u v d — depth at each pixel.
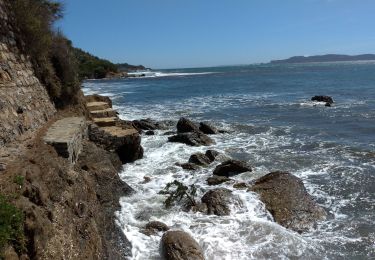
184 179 12.66
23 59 10.91
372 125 21.86
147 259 7.68
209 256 7.90
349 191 11.70
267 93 43.66
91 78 98.69
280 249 8.31
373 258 8.09
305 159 15.08
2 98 8.27
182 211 9.88
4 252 4.59
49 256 5.30
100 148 12.08
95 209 8.01
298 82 60.19
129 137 14.12
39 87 11.58
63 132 9.59
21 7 11.21
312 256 8.14
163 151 16.41
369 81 55.59
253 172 13.02
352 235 9.04
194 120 25.31
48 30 13.45
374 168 13.69
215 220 9.41
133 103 36.41
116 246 7.77
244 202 10.23
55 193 6.54
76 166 9.10
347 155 15.53
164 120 24.64
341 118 24.58
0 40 9.58
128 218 9.29
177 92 48.56
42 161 7.14
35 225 5.14
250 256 8.01
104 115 16.62
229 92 46.69
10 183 5.68
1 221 4.75
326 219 9.86
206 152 15.15
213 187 11.65
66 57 14.41
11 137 7.92
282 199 10.31
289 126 22.34
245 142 18.27
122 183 10.75
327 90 44.28
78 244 6.23
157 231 8.73
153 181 12.36
